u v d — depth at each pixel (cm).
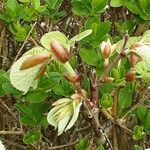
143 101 22
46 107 21
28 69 16
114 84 18
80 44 21
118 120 20
